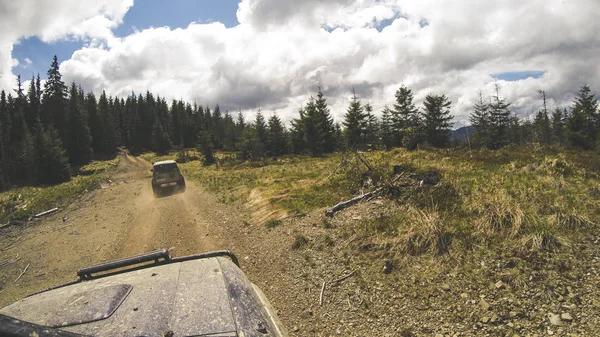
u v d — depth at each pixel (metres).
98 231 10.58
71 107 63.75
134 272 2.64
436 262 5.52
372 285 5.36
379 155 15.10
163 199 15.84
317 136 46.66
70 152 62.00
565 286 4.34
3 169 48.47
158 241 8.93
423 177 9.78
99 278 2.73
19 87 74.38
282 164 30.53
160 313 1.90
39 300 2.24
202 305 2.00
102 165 57.56
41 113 68.31
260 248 7.64
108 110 95.00
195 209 12.55
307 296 5.42
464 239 5.87
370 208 8.51
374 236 6.73
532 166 10.70
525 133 51.09
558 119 51.25
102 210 14.16
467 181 9.54
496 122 44.84
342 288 5.45
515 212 6.24
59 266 7.86
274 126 49.44
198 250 8.04
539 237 5.30
